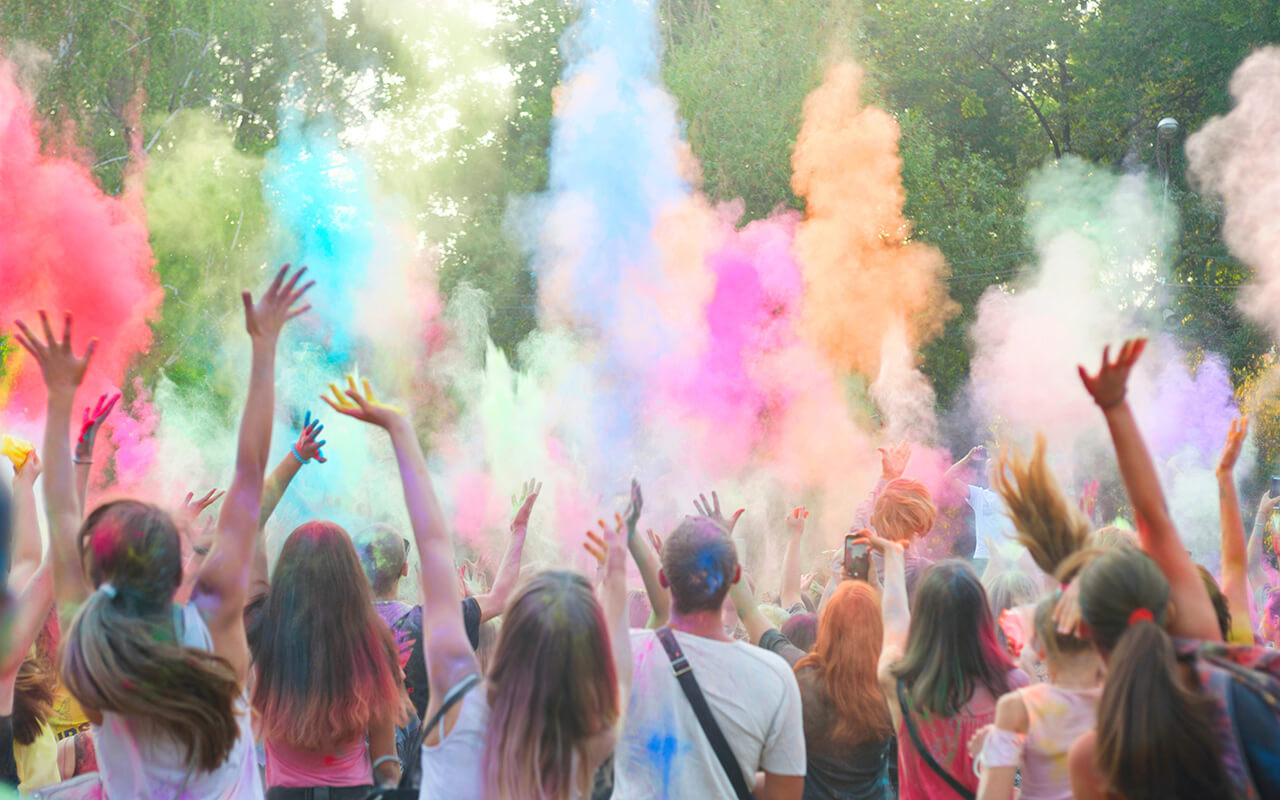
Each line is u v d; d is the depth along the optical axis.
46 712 4.00
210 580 2.92
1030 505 3.08
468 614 4.21
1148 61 30.23
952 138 34.16
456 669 2.73
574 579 2.69
